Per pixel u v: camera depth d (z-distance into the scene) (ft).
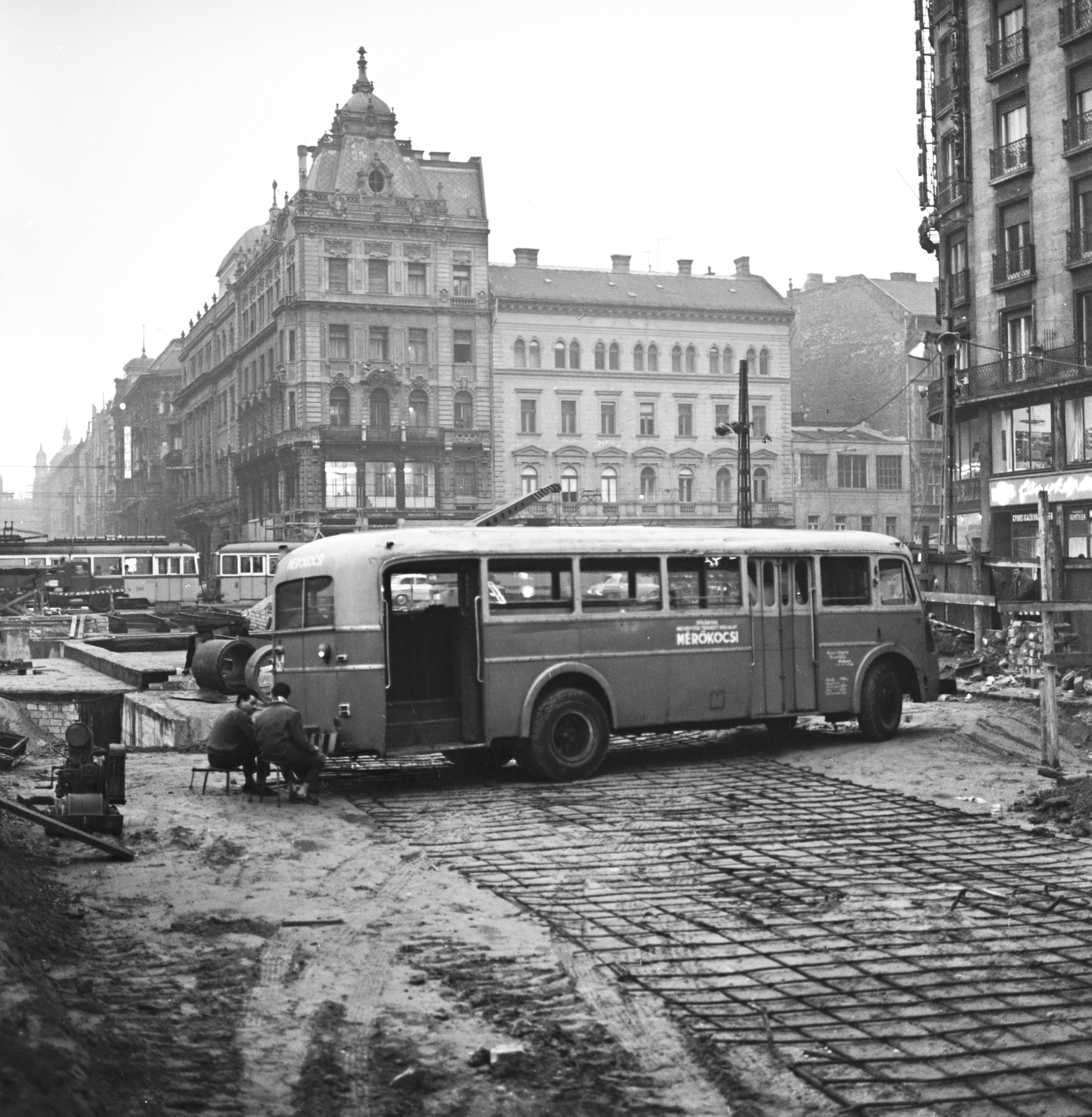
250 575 189.67
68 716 82.17
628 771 53.11
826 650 57.98
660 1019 23.62
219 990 24.89
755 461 270.26
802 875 34.32
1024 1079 20.84
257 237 317.63
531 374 260.62
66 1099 16.33
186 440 372.38
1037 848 37.58
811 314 295.69
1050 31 122.31
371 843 38.88
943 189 138.31
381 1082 20.67
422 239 256.11
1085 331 119.44
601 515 261.85
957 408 133.28
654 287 274.98
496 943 28.37
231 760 46.73
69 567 198.39
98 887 32.50
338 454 249.96
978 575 94.58
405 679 49.26
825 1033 22.85
